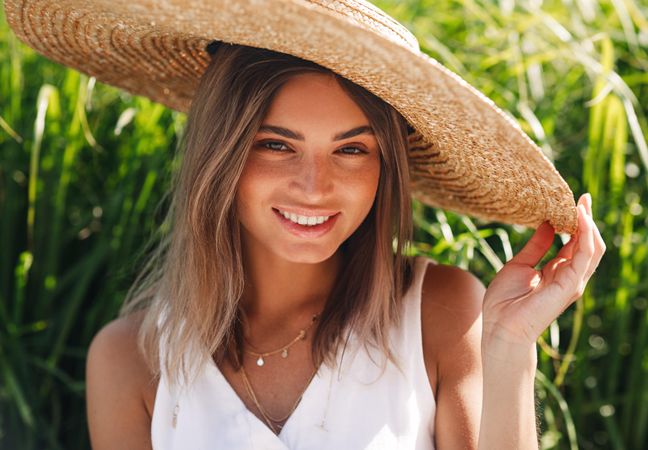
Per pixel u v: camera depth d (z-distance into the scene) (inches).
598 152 82.6
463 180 62.7
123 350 67.1
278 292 65.2
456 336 62.9
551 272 56.0
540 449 74.9
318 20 44.2
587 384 81.0
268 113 55.7
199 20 47.8
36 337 85.2
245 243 64.9
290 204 57.0
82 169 89.3
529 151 49.6
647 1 94.3
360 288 63.5
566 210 55.2
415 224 80.2
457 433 61.2
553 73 90.4
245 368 64.4
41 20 59.1
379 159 59.3
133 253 86.0
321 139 55.7
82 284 82.7
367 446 59.9
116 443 66.0
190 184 60.1
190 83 67.8
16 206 86.6
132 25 55.8
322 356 62.0
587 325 78.7
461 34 92.7
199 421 62.4
